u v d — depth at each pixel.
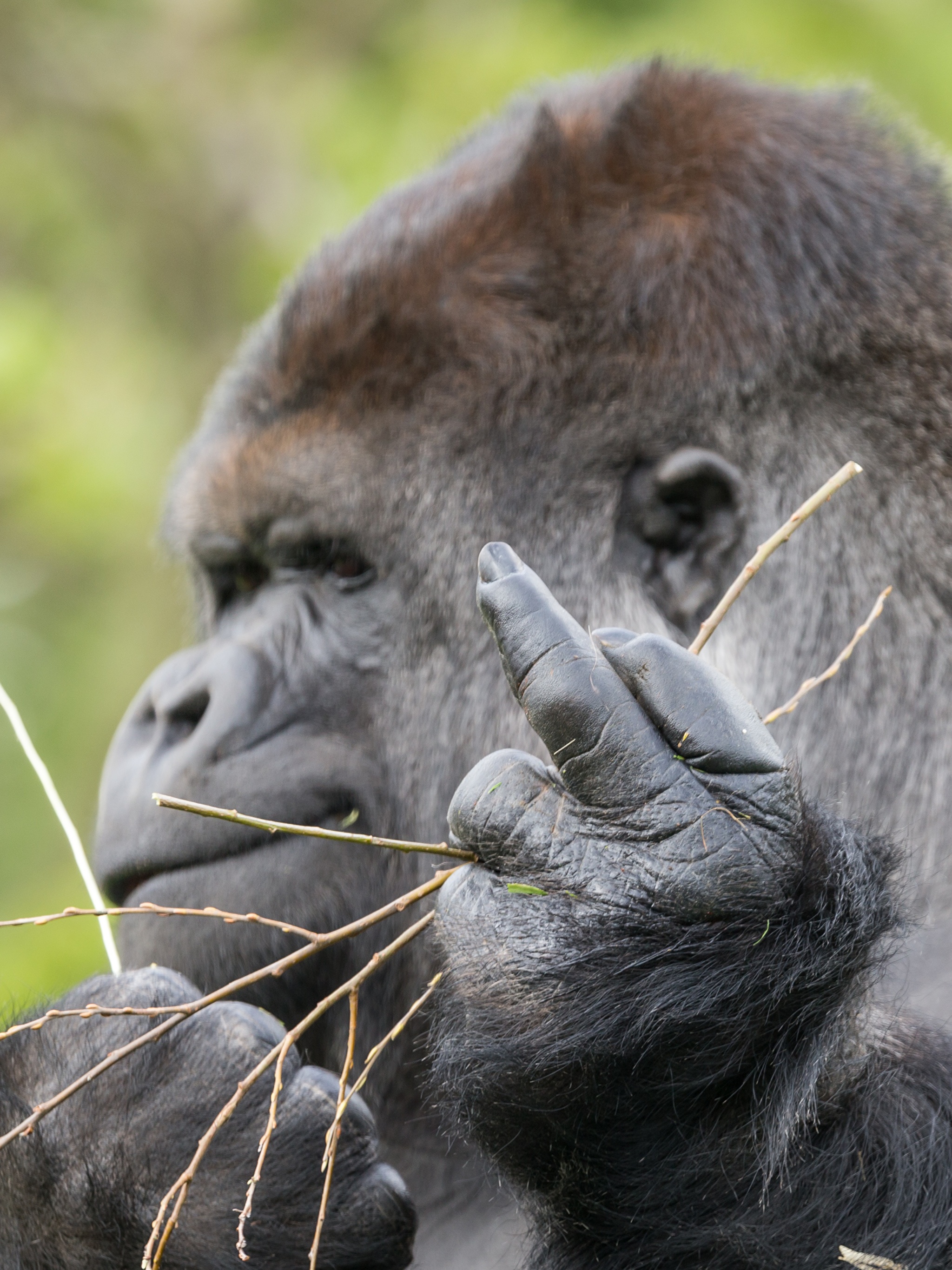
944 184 8.59
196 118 20.75
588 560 7.59
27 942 15.84
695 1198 5.79
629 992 5.31
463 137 9.40
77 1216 6.00
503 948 5.38
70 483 18.81
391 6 21.02
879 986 6.86
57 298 20.59
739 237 7.79
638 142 8.13
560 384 7.68
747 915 5.30
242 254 20.45
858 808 7.41
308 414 7.88
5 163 20.64
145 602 19.62
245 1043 5.96
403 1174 8.01
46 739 19.73
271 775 7.43
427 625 7.68
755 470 7.61
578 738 5.27
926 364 7.80
